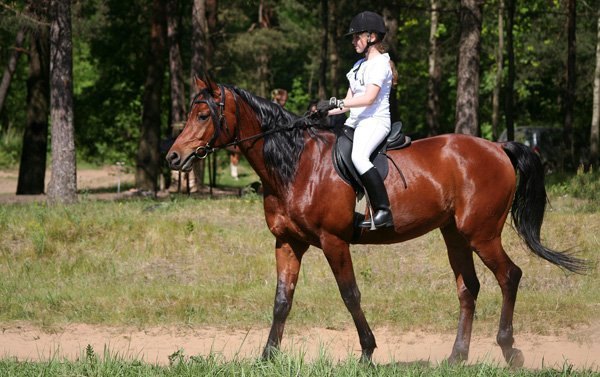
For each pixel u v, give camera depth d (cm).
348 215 929
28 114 3164
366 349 924
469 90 2455
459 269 1013
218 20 4100
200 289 1409
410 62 4988
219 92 927
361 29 945
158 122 3412
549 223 1706
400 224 961
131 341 1151
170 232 1694
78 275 1526
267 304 1326
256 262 1572
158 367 873
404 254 1603
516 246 1600
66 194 2192
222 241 1678
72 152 2206
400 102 6075
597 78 3322
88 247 1645
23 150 3172
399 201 953
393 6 2780
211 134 922
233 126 929
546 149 4144
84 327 1225
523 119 5716
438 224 991
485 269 1508
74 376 835
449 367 877
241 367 837
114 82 3994
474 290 1004
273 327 929
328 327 1225
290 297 936
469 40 2450
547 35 4669
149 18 3819
